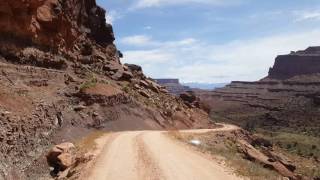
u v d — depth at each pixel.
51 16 61.81
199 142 51.88
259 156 56.16
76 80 62.09
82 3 86.06
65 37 69.69
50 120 37.84
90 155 32.62
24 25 54.28
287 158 88.94
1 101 30.88
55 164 30.08
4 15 50.59
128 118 62.47
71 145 33.09
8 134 25.62
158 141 43.91
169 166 28.91
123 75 86.31
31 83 48.75
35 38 57.84
